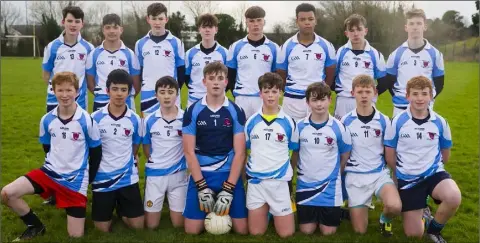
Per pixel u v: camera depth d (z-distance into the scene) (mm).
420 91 4828
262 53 6488
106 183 5031
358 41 6312
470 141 10320
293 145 5121
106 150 5062
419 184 4949
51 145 4984
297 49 6426
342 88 6473
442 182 4773
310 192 5082
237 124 5117
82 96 6715
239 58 6535
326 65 6520
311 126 5113
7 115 13156
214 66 5008
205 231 5129
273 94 4953
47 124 4973
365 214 5156
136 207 5129
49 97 6703
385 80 6480
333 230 5062
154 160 5238
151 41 6699
